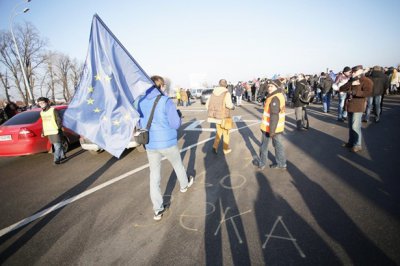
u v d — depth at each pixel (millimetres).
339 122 8422
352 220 2746
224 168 4664
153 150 2936
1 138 6008
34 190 4379
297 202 3203
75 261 2447
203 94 21672
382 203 3043
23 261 2518
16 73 41000
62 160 6148
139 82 2877
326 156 4910
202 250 2457
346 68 6656
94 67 2900
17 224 3250
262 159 4406
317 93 15492
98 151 6363
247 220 2896
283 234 2594
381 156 4672
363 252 2268
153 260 2373
